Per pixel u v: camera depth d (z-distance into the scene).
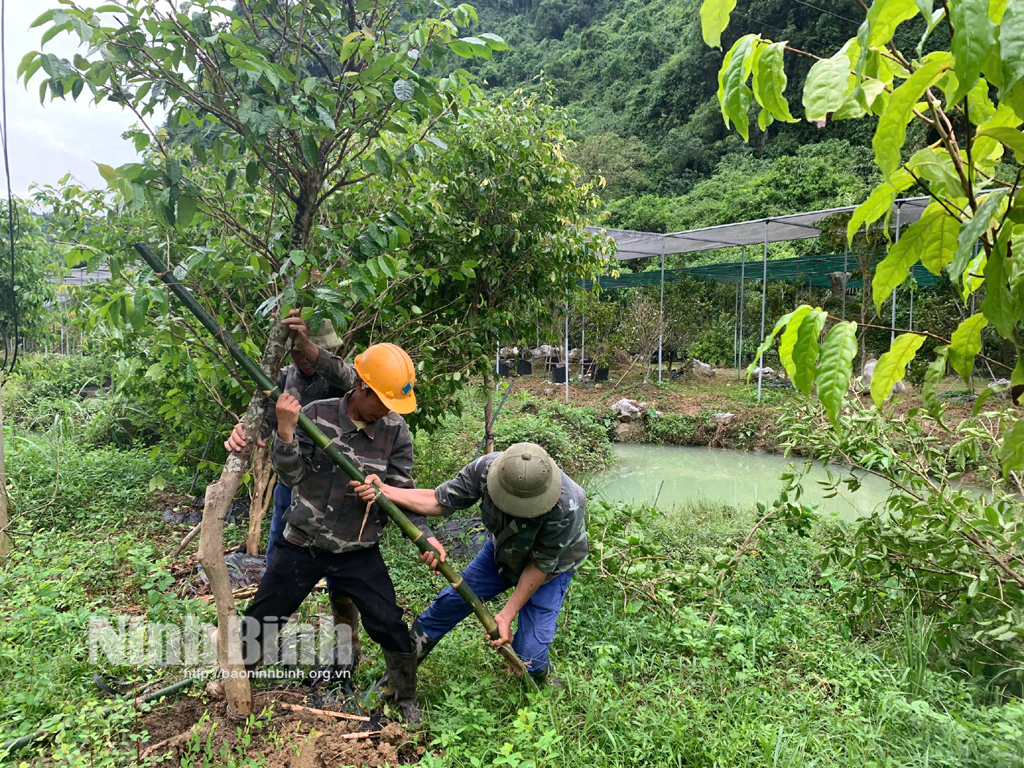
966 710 3.11
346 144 2.79
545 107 5.77
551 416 12.41
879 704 3.14
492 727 2.78
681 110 38.56
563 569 3.09
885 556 3.98
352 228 2.88
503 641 2.96
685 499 8.83
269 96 2.50
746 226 14.15
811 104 1.17
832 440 4.31
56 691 2.92
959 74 0.97
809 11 31.23
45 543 4.67
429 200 4.41
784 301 18.19
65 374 10.76
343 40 2.60
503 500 2.82
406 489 3.07
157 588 3.89
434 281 4.57
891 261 1.40
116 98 2.40
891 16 1.12
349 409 2.97
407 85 2.46
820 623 4.09
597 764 2.60
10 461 6.37
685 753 2.72
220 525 2.74
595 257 6.34
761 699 3.15
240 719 2.83
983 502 3.79
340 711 3.03
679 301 18.36
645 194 34.03
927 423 4.56
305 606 3.74
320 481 2.85
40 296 9.61
